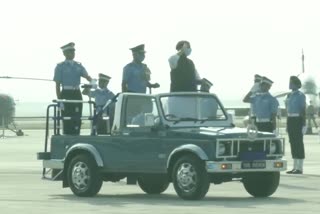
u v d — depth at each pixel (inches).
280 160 1739.7
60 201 1715.1
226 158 1675.7
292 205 1624.0
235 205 1619.1
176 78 1969.7
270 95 2377.0
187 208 1573.6
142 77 2049.7
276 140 1747.0
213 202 1672.0
